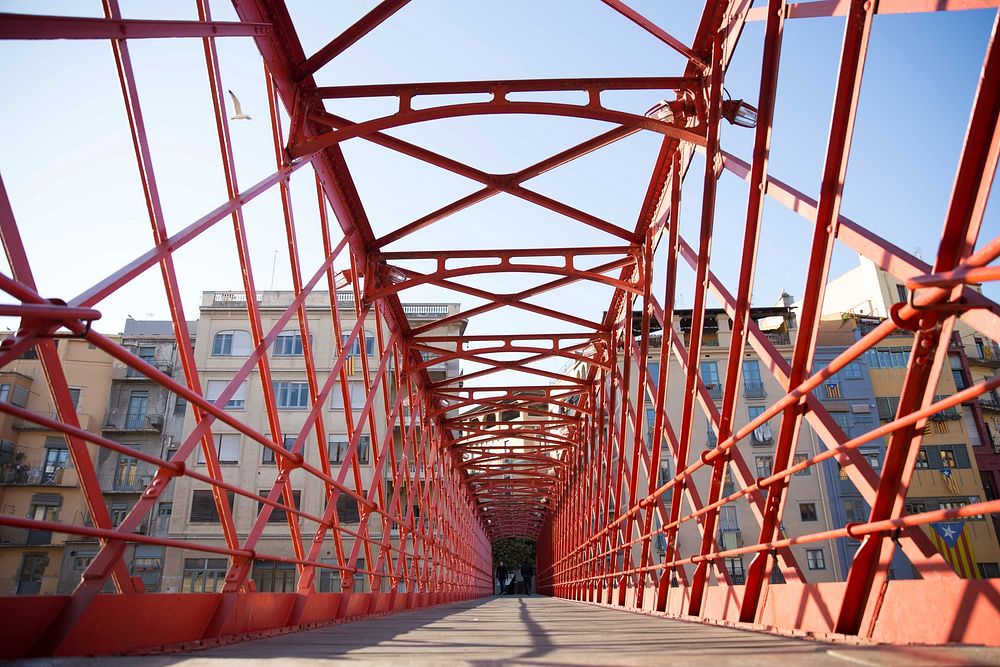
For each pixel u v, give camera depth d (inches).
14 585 952.3
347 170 462.3
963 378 1187.3
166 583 1126.4
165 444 1218.6
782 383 258.4
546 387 967.0
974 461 1135.6
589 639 222.7
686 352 430.9
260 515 297.6
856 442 184.7
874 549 197.9
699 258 379.2
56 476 1014.4
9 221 155.9
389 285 565.0
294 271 365.7
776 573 1227.2
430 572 991.0
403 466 727.7
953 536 1094.4
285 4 341.7
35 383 1042.7
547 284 611.2
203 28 261.9
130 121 212.2
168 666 126.2
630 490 592.4
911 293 153.9
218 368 1270.9
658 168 478.9
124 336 1291.8
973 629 159.9
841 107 213.6
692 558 373.7
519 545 3068.4
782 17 266.1
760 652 144.2
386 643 221.9
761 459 1217.4
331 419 1300.4
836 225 216.2
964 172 153.2
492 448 1327.5
